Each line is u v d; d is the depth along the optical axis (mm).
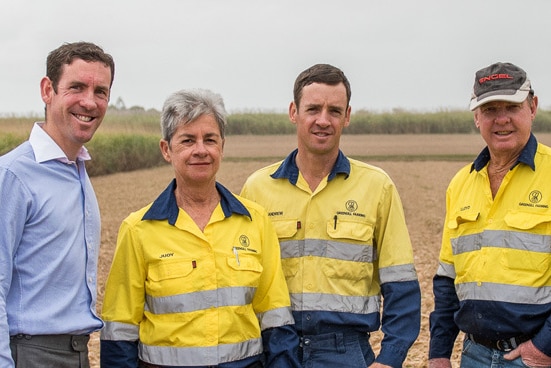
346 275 4199
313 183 4320
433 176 36969
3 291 3488
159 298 3904
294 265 4258
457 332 4816
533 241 4074
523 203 4148
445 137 58219
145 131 41844
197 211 4035
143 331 3986
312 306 4172
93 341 8672
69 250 3709
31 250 3615
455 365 7559
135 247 3963
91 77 3783
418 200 27594
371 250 4266
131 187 31719
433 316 4809
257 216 4168
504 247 4156
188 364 3848
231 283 3926
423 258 14867
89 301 3836
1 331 3436
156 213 3967
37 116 32438
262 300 4121
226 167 40312
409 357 7918
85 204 3850
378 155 48250
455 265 4477
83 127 3797
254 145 53344
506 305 4102
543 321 4070
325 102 4141
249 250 4023
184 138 3898
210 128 3906
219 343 3871
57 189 3723
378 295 4375
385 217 4305
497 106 4184
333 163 4316
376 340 8672
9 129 31500
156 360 3908
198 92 3930
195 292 3883
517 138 4172
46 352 3629
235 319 3910
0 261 3496
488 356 4297
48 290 3652
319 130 4164
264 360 4125
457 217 4418
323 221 4254
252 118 57094
